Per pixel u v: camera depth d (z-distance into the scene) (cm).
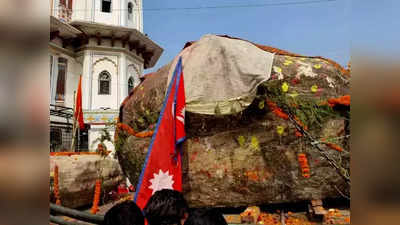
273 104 367
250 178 375
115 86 1745
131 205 162
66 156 610
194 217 144
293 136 368
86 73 1702
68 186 521
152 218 168
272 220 351
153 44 1994
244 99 353
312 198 363
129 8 1939
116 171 697
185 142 395
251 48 402
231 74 369
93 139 1587
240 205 384
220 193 384
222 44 389
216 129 389
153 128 453
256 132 376
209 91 370
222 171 383
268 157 371
